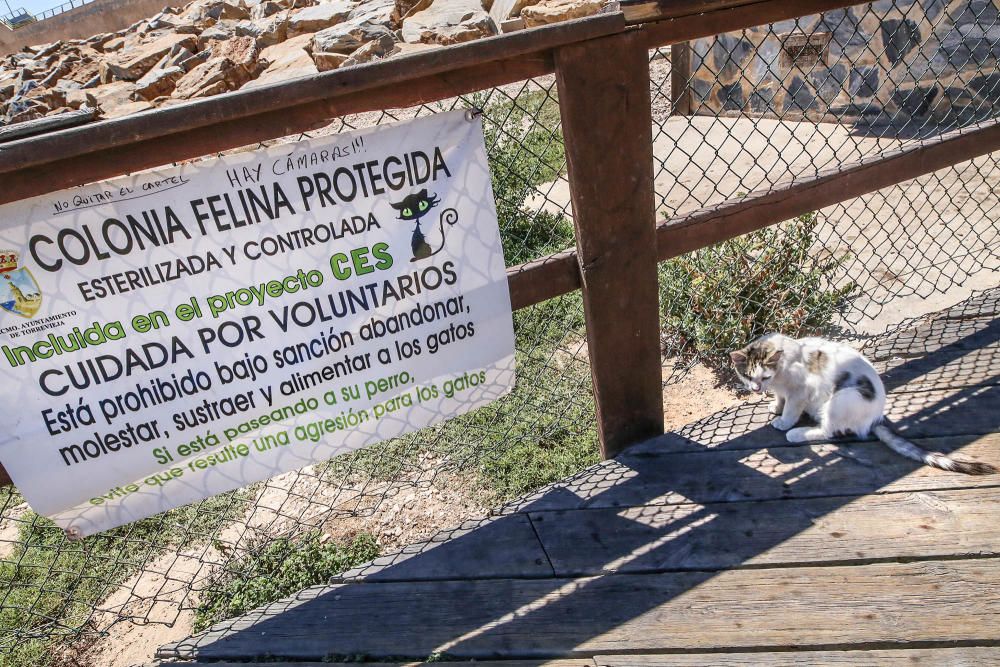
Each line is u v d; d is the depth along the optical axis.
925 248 4.96
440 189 2.12
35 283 1.77
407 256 2.17
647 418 2.81
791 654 1.91
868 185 2.87
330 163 1.96
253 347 2.08
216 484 2.23
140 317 1.92
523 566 2.33
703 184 7.10
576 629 2.08
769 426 2.87
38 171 1.67
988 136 3.04
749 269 4.21
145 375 1.98
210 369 2.05
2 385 1.83
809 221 4.20
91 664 3.01
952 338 3.20
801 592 2.08
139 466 2.08
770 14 2.27
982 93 6.88
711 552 2.27
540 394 4.07
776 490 2.49
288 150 1.90
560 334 4.70
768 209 2.69
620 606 2.13
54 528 3.78
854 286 4.21
